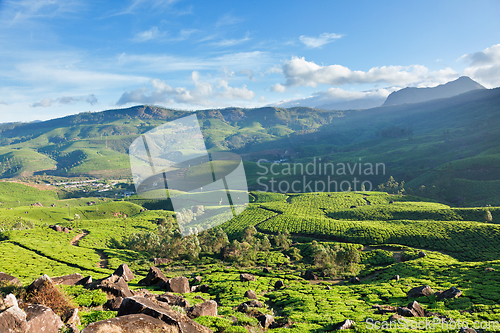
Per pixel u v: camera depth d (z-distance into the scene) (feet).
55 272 218.18
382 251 283.79
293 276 217.77
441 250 280.72
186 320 40.04
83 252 297.12
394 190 652.07
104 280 102.32
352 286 176.86
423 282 167.53
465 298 112.57
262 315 86.84
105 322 34.91
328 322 92.02
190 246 295.28
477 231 302.25
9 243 296.10
